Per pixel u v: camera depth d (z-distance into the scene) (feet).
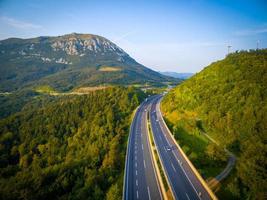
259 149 249.55
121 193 236.84
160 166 288.92
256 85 399.03
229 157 306.35
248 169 231.09
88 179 272.31
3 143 577.43
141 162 304.91
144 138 397.80
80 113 646.33
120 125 465.88
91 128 505.25
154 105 651.25
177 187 237.45
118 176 281.33
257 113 340.39
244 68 469.16
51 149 505.25
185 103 504.43
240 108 372.79
